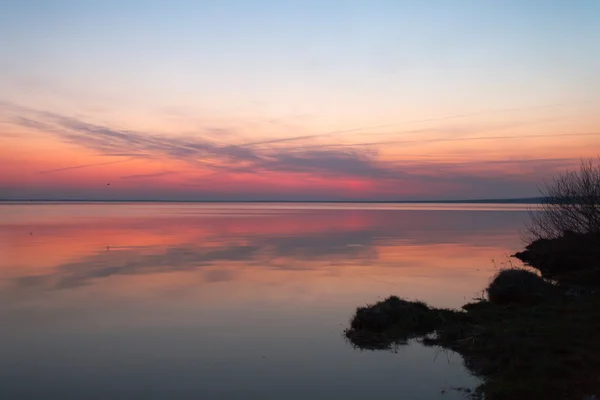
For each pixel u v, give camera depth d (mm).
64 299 13461
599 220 17156
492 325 10086
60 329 10617
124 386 7664
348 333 10328
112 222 49531
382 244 28141
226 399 7223
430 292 14383
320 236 33594
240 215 71188
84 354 9094
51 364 8586
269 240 30734
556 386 6848
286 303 13078
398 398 7230
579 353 8008
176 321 11289
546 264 18297
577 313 10516
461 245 27406
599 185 17469
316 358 8922
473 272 17953
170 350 9328
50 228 39906
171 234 35000
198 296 13906
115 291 14555
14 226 42188
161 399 7211
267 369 8383
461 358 8836
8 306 12609
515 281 12484
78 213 75375
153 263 20328
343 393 7418
